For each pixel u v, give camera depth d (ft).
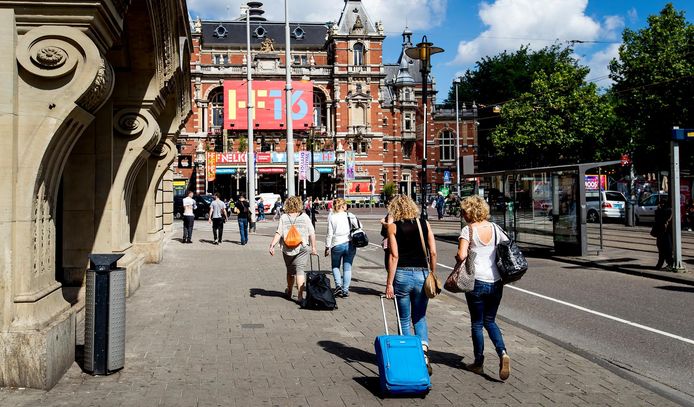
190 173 230.27
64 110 19.88
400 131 272.10
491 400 19.25
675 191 49.80
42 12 19.65
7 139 19.51
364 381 21.06
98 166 34.83
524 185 70.23
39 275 21.09
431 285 21.71
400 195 22.86
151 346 25.75
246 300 37.32
